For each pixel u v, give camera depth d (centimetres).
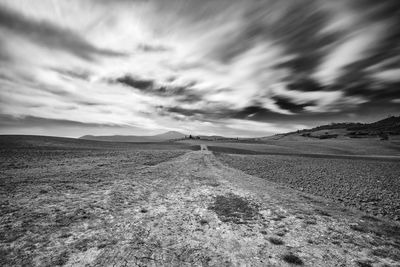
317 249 687
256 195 1397
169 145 9725
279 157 4916
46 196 1186
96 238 723
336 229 853
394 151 9638
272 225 891
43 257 593
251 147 9950
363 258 631
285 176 2198
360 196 1398
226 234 797
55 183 1498
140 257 614
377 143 12494
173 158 3962
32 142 4988
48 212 948
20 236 712
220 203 1202
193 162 3422
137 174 2056
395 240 759
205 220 934
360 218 987
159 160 3400
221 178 2038
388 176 2266
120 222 879
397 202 1266
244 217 985
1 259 576
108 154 3888
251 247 698
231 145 11169
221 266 582
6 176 1625
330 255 647
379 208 1145
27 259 580
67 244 674
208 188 1593
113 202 1145
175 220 930
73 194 1259
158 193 1401
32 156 2848
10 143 4262
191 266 579
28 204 1039
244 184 1762
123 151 4791
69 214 937
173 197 1317
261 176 2191
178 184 1716
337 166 3234
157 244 701
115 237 739
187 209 1088
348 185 1759
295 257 626
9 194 1189
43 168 2064
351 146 11194
